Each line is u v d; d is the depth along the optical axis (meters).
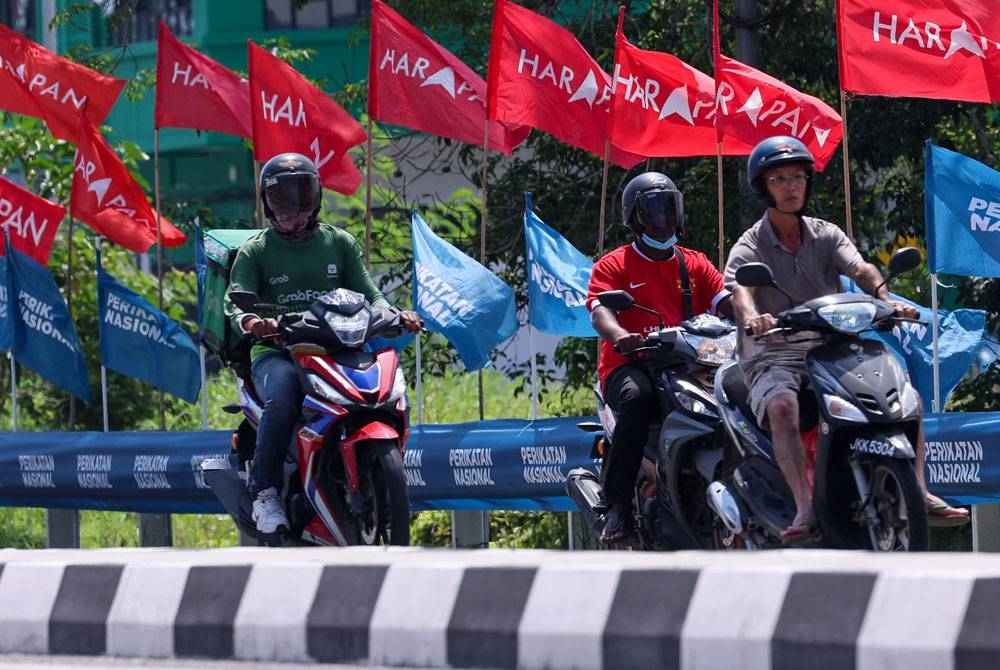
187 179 87.50
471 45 51.03
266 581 20.00
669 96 39.00
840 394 22.47
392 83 41.72
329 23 81.56
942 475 31.27
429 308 38.06
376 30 41.62
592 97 40.38
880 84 36.41
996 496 30.70
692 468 26.33
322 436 27.70
